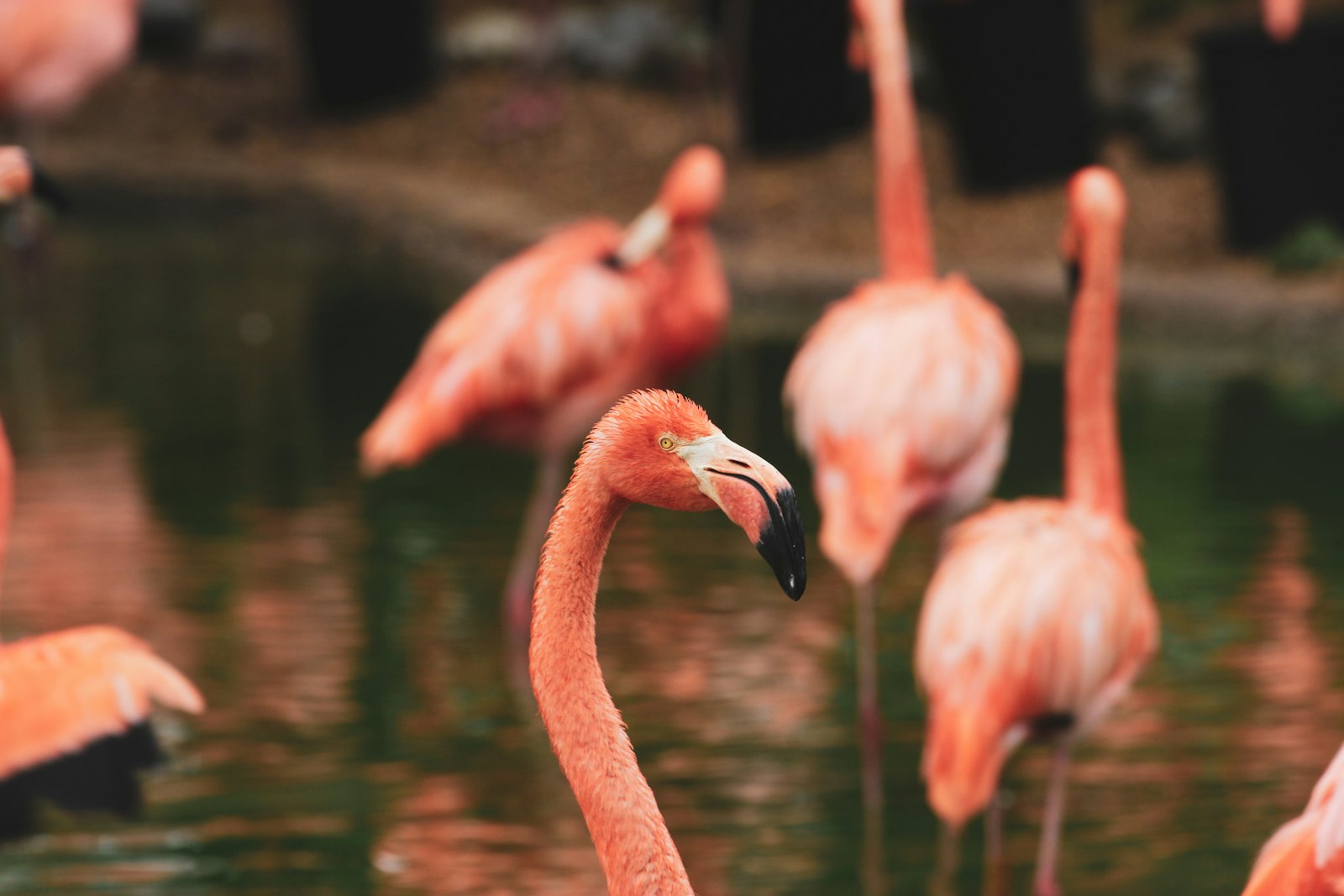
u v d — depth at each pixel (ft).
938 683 22.08
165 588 32.86
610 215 77.20
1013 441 43.27
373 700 28.25
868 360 27.81
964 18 70.90
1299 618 30.45
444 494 40.40
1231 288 56.39
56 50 73.15
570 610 12.14
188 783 25.08
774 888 21.80
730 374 51.52
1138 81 78.95
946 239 68.28
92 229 84.58
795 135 80.59
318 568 34.50
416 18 95.14
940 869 22.45
